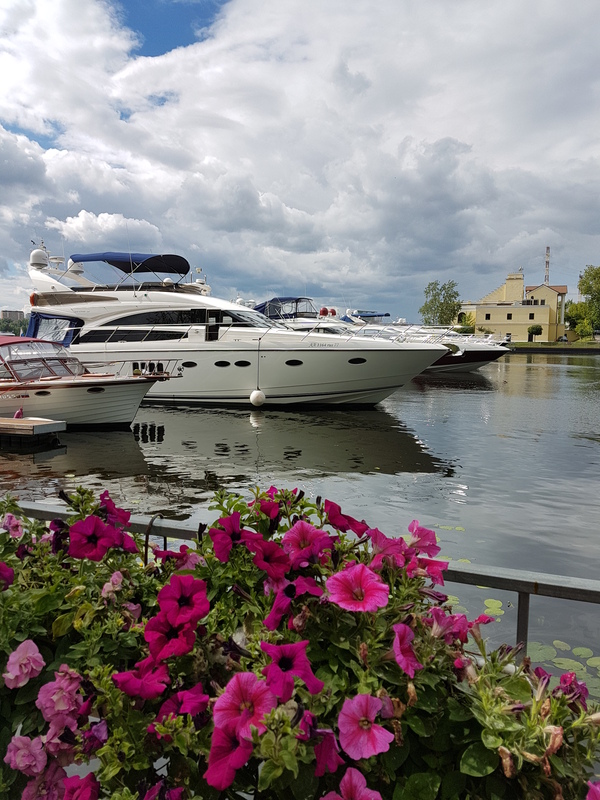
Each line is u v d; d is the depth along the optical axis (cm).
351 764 110
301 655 104
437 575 138
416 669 109
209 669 122
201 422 1307
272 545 134
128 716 114
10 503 185
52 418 1159
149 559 167
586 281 8519
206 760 112
